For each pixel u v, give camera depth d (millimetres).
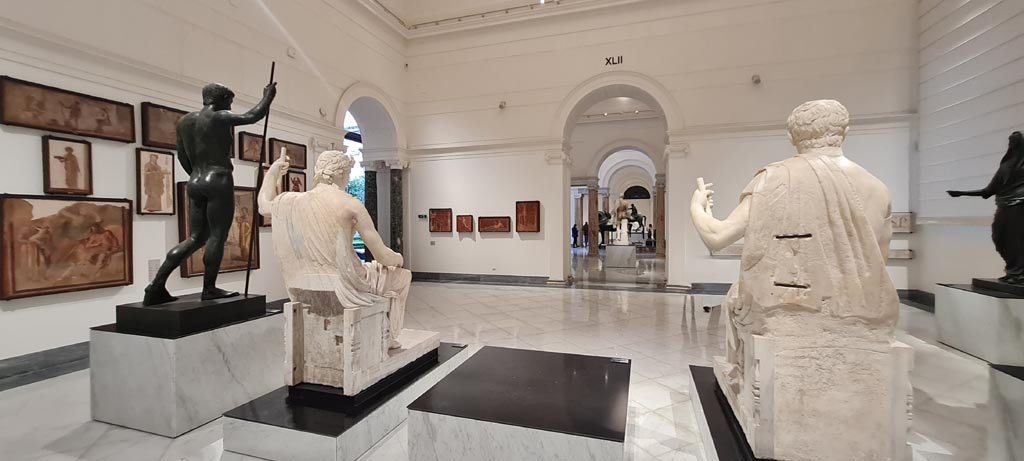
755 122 9062
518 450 2338
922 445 2895
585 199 27250
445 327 6379
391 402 3094
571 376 3170
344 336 2852
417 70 11727
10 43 4445
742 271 2152
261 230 7543
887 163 8391
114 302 5371
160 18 5906
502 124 10992
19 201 4473
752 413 2100
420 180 11805
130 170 5555
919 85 8062
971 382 4000
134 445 2963
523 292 9617
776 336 2047
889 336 1958
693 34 9453
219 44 6793
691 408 3570
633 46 9875
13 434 3117
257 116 3719
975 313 4750
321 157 3111
